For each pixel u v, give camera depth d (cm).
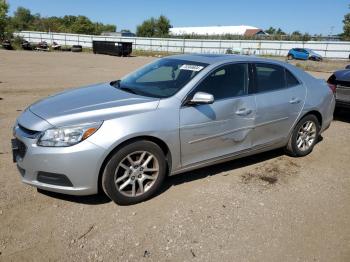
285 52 5084
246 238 314
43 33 6562
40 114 349
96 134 323
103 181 338
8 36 5856
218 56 450
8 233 307
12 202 354
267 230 328
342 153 545
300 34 5859
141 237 310
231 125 411
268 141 462
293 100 474
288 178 443
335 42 4691
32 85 1184
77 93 412
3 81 1252
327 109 533
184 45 5672
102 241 302
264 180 433
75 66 2138
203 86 392
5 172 421
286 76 482
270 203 377
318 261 290
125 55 4066
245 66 436
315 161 505
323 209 371
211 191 397
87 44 6231
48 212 341
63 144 318
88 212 344
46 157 318
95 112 340
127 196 353
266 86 452
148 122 346
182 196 383
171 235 314
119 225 325
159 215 344
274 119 455
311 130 519
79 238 305
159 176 368
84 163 320
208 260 284
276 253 297
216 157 412
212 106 391
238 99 414
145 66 492
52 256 282
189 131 375
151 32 9150
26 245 293
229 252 295
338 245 312
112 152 333
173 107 366
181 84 388
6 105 809
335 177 453
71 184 326
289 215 356
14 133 357
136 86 422
